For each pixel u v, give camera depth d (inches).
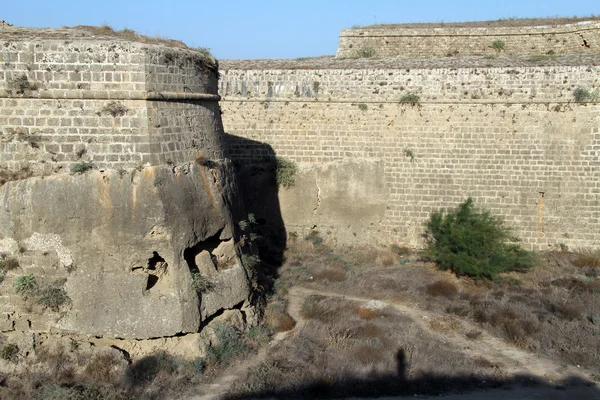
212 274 445.7
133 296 400.2
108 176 396.2
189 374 406.0
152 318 401.7
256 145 762.2
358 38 947.3
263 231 758.5
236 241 490.3
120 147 398.6
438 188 711.7
